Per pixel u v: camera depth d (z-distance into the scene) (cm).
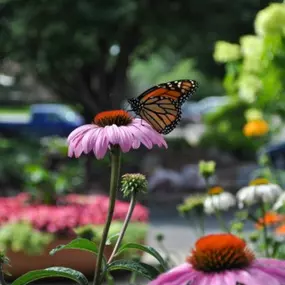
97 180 2200
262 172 967
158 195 2139
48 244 996
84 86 2439
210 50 2528
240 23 2289
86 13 2070
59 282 1010
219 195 673
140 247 312
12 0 2091
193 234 1495
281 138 2220
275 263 243
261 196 596
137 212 1063
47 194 1145
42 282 1006
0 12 2131
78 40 2142
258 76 1052
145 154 2442
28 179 1188
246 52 1055
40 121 3447
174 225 1656
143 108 375
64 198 1153
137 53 2605
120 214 1049
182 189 2177
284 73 1045
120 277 1034
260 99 1049
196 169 2234
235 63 1096
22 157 2194
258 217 721
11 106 4181
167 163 2414
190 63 2981
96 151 292
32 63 2200
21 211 1045
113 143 291
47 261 1002
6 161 2147
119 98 2456
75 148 296
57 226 1000
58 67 2230
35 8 2077
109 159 317
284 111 1052
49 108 3609
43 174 1152
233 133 2514
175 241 1405
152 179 2195
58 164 2208
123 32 2323
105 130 296
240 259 240
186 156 2441
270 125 1070
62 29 2088
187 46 2545
